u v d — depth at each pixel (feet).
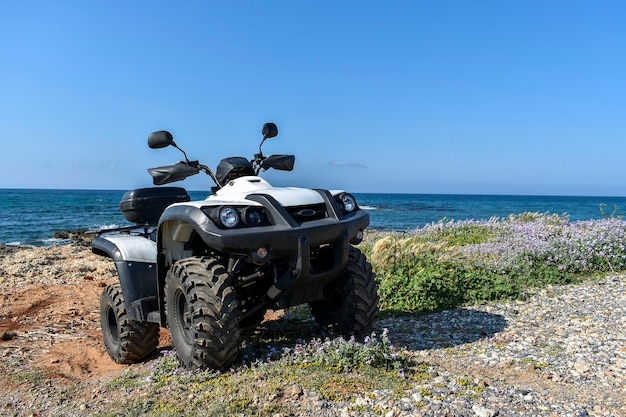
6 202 245.86
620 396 13.38
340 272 16.93
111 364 20.10
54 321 26.81
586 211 205.87
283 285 15.61
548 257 31.73
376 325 21.47
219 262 15.84
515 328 20.22
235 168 18.58
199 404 13.19
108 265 46.14
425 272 26.55
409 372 14.65
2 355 20.80
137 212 19.76
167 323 17.02
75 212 174.81
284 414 12.15
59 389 16.65
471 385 13.85
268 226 15.26
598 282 28.58
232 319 14.85
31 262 47.57
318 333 18.52
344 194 17.72
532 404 12.76
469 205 279.08
